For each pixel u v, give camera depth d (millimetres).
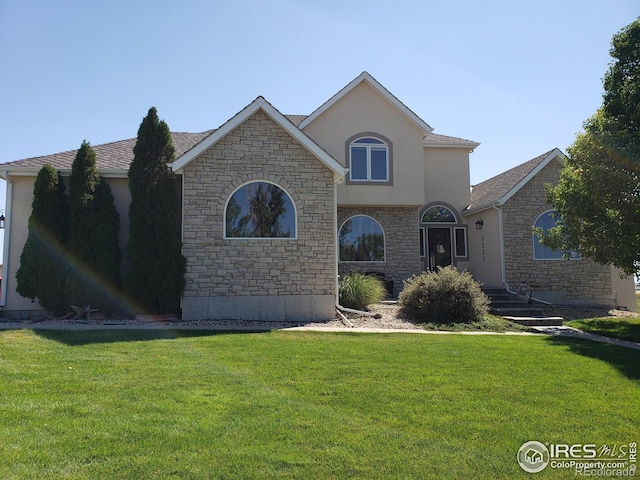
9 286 14555
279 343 9984
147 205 13750
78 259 13891
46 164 14188
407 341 10609
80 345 9438
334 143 18984
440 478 4320
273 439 4996
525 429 5457
